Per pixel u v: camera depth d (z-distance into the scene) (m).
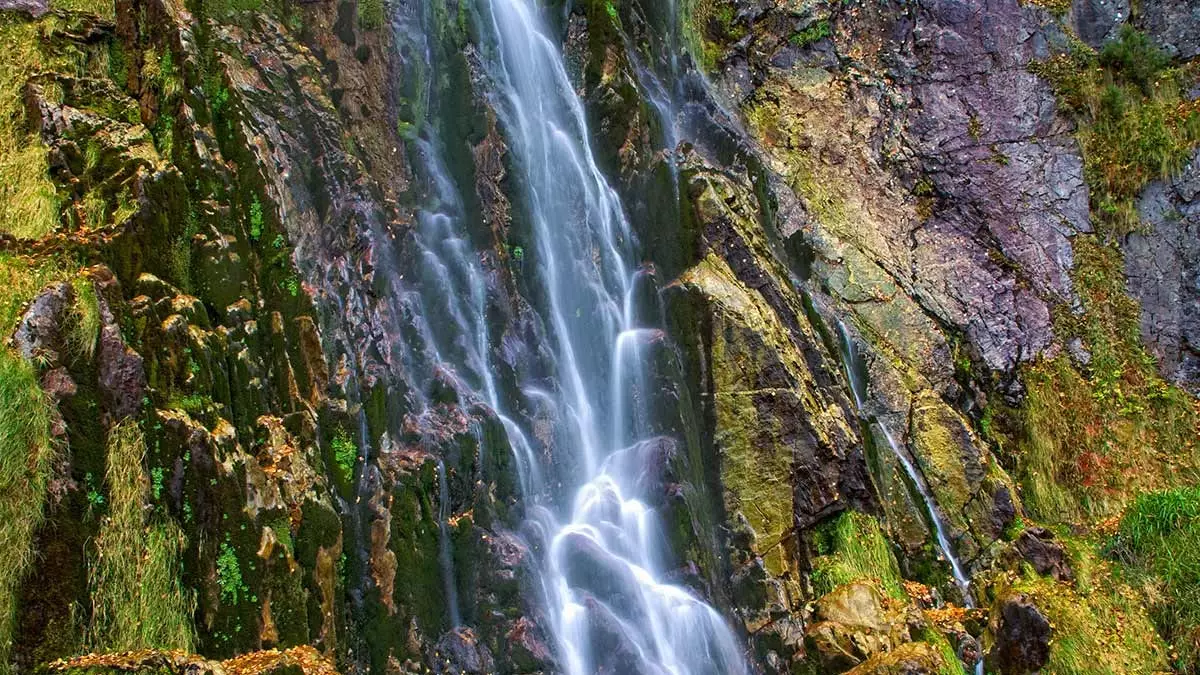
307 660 5.47
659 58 10.26
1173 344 11.70
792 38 12.01
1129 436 11.02
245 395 6.06
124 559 5.20
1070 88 12.64
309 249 6.90
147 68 6.82
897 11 12.48
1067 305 11.56
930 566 8.88
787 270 9.70
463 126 8.34
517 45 8.97
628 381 8.38
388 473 6.56
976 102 12.30
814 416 8.44
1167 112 12.48
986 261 11.54
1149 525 9.51
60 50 6.89
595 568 7.34
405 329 7.24
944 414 9.73
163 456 5.43
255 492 5.70
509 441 7.35
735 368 8.43
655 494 7.78
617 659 7.05
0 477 4.95
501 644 6.66
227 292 6.23
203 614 5.42
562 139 9.00
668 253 8.91
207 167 6.46
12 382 5.05
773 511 8.20
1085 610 8.66
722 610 7.74
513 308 8.02
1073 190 12.20
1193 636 8.76
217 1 7.23
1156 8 13.23
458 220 8.14
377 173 7.80
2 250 5.72
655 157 9.18
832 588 8.11
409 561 6.42
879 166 11.72
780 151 11.27
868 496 8.62
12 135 6.28
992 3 12.69
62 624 5.00
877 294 10.47
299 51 7.54
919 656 6.94
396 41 8.18
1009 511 9.52
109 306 5.47
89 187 6.12
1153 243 12.06
